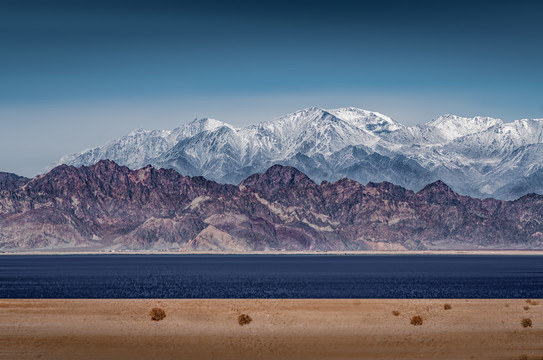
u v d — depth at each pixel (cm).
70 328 13138
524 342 11919
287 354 11088
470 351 11269
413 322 13475
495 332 12744
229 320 13875
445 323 13600
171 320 13888
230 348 11512
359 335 12506
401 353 11150
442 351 11275
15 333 12706
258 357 10881
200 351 11300
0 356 10988
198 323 13600
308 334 12600
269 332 12762
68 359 10819
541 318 14188
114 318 14125
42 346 11694
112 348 11544
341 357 10894
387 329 13000
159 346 11688
